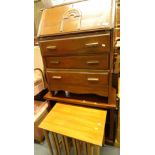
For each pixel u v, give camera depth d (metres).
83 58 1.10
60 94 1.50
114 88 1.43
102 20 0.97
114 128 1.45
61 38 1.10
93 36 0.99
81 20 1.04
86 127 1.01
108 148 1.43
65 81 1.28
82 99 1.36
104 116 1.11
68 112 1.18
